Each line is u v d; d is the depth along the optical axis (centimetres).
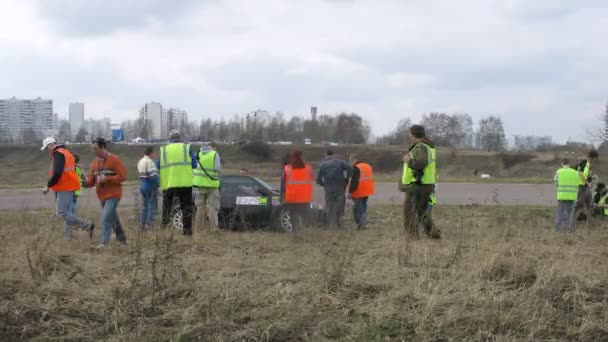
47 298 496
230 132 10012
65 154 850
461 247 714
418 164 818
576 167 1176
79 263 633
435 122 10044
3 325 441
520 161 5900
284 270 624
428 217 836
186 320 455
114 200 798
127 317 462
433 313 476
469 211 1380
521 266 598
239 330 443
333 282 550
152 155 1081
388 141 10181
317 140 10462
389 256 677
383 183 2816
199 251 736
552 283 545
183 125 10712
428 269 602
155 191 1077
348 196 1121
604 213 1195
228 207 1113
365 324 456
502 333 447
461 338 438
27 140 9912
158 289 513
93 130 14025
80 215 1178
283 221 1135
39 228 988
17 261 609
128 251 698
